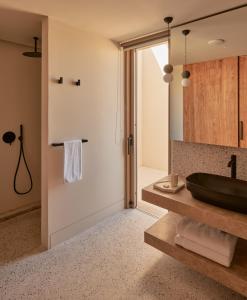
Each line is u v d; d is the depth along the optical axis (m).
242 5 1.71
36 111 2.95
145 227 2.58
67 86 2.16
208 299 1.62
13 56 2.68
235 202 1.46
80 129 2.33
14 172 2.84
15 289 1.68
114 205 2.87
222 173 1.98
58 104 2.10
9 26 2.16
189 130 2.06
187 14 1.87
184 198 1.70
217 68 1.86
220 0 1.63
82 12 1.86
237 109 1.79
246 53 1.72
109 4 1.72
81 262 1.99
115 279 1.80
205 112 1.95
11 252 2.11
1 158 2.71
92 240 2.32
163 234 1.85
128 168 2.98
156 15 1.90
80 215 2.44
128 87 2.83
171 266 1.95
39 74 2.92
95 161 2.55
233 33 1.77
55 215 2.19
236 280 1.44
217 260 1.54
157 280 1.79
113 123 2.71
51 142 2.08
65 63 2.12
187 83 1.90
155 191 1.83
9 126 2.74
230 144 1.84
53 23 1.99
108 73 2.58
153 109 4.82
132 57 2.80
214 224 1.49
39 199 3.10
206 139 1.97
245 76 1.73
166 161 4.78
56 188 2.18
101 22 2.06
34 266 1.93
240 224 1.39
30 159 2.96
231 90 1.80
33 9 1.81
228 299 1.62
